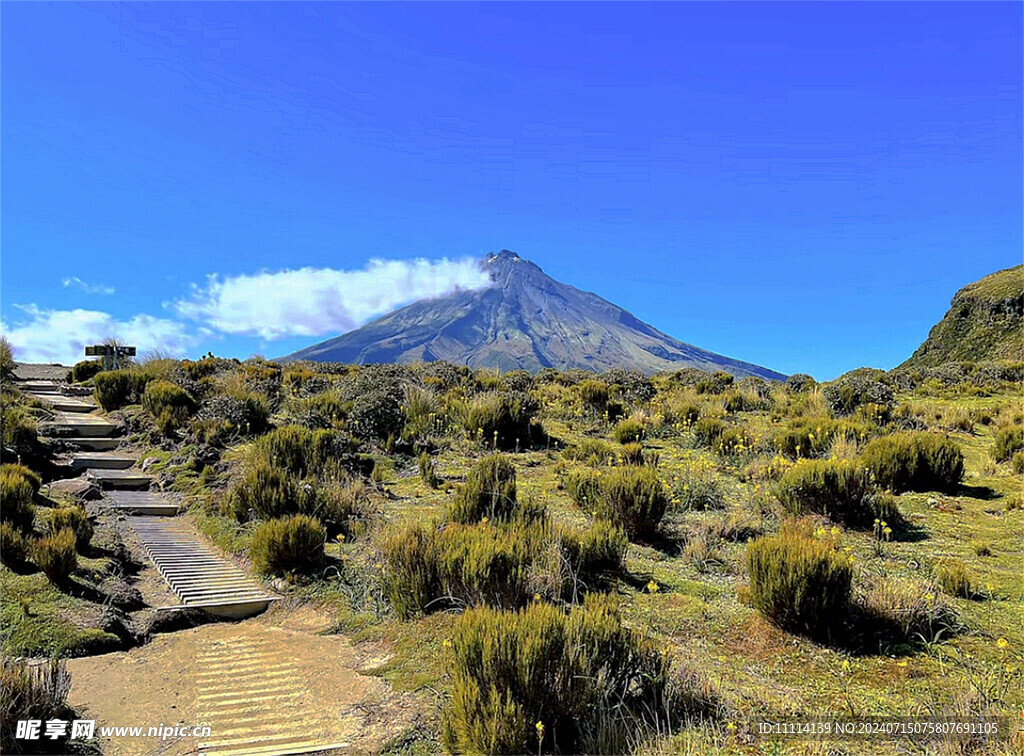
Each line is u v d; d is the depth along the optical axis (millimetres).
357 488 8383
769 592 4797
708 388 19891
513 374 20375
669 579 5941
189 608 5492
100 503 8305
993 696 3652
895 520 7340
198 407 12328
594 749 3258
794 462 10000
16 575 5430
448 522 6941
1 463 8742
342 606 5578
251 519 7758
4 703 3393
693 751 3143
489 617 3785
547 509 7969
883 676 4105
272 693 4145
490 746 3197
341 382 15289
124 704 3988
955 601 5242
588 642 3758
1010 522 7449
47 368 19156
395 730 3605
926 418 14359
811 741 3270
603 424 14234
